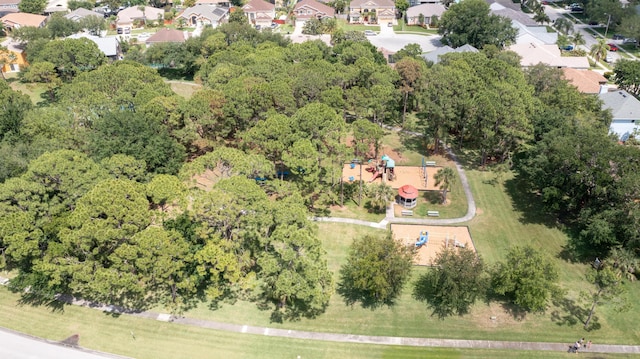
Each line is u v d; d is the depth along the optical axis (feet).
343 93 304.09
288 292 166.20
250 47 411.13
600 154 213.46
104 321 181.57
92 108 274.98
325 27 560.61
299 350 169.99
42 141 240.32
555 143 226.99
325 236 230.68
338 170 235.81
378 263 175.63
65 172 201.26
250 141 243.40
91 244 173.06
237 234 189.57
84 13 578.25
